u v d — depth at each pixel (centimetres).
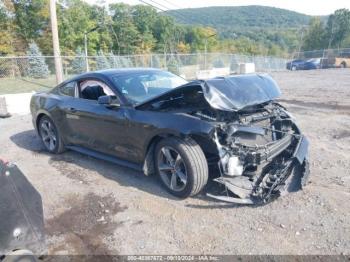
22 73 2053
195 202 363
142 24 6356
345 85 1489
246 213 335
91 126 462
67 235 314
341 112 852
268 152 344
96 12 5400
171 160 373
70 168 486
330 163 464
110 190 404
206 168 352
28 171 482
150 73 496
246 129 350
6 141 659
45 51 3884
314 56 3788
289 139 400
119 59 2025
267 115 406
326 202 349
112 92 440
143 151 395
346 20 6544
